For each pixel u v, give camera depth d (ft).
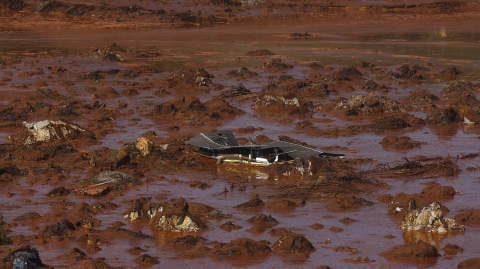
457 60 633.61
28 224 178.09
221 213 189.67
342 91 479.82
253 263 149.69
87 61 595.47
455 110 388.16
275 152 257.34
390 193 217.56
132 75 520.01
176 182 230.27
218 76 533.55
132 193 215.10
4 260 139.13
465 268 146.10
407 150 286.46
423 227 176.86
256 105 406.21
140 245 162.50
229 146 261.24
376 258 154.40
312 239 168.96
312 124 354.74
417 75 537.65
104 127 331.57
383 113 391.65
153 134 309.22
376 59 645.10
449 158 269.03
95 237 163.94
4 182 222.69
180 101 384.47
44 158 259.60
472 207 201.05
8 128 326.24
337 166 249.55
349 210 197.36
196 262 149.59
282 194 215.31
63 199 205.26
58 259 148.15
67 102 382.22
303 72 563.89
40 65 564.71
